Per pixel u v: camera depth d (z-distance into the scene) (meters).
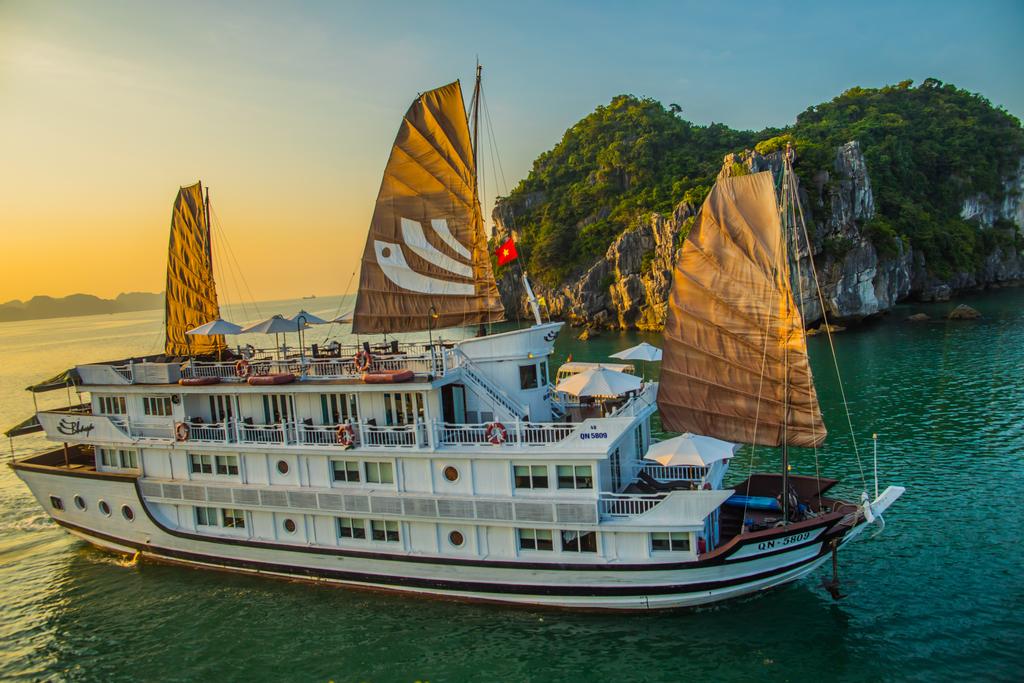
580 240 138.25
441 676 18.48
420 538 21.45
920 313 101.56
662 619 20.27
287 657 19.88
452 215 24.86
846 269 98.62
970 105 164.62
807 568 20.67
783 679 17.64
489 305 24.88
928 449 36.56
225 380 24.27
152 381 25.11
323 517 22.56
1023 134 164.25
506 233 158.25
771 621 20.11
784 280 20.08
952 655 18.28
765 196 20.41
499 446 20.42
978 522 26.67
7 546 30.83
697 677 17.84
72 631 22.38
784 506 20.22
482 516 20.22
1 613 23.91
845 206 105.00
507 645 19.55
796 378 20.08
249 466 23.48
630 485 21.92
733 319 21.27
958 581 22.16
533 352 22.91
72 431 26.88
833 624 19.94
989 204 153.50
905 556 24.08
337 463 22.41
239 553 24.12
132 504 25.64
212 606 22.98
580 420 23.95
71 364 119.00
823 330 95.62
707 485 20.28
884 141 141.38
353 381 22.19
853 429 41.75
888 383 54.72
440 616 21.19
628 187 146.75
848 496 30.84
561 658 18.84
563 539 20.16
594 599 20.27
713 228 21.52
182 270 31.36
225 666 19.78
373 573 22.27
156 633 21.75
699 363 22.19
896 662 18.12
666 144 150.25
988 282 143.88
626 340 102.75
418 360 22.55
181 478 24.81
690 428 22.75
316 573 23.20
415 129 24.42
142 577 25.58
